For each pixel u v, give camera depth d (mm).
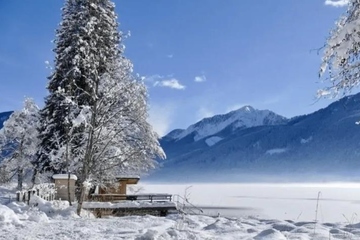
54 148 29703
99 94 23328
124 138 27156
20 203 19891
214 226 10742
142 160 29000
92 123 21672
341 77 10273
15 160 35875
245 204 51875
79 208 19422
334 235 9125
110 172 27859
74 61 28109
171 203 23891
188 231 9375
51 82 30359
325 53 9445
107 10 31375
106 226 11945
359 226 10961
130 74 23609
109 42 30547
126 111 23906
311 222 12180
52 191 23547
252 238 8711
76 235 9492
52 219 14844
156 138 28359
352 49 9328
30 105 36688
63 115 28719
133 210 23016
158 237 8250
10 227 11180
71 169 26359
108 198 27938
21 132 35938
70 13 31375
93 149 23109
